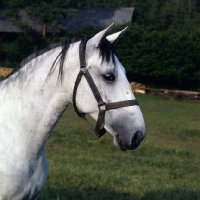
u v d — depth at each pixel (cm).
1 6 3825
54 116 309
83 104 295
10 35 3234
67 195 551
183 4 5238
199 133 1293
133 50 2638
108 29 285
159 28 4950
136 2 5912
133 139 284
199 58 2536
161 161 877
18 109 311
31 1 2848
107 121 292
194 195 596
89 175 659
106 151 979
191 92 2383
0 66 2847
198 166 883
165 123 1467
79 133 1169
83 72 292
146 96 2389
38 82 309
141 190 603
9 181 300
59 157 831
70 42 312
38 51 320
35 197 318
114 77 289
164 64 2577
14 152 302
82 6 5562
